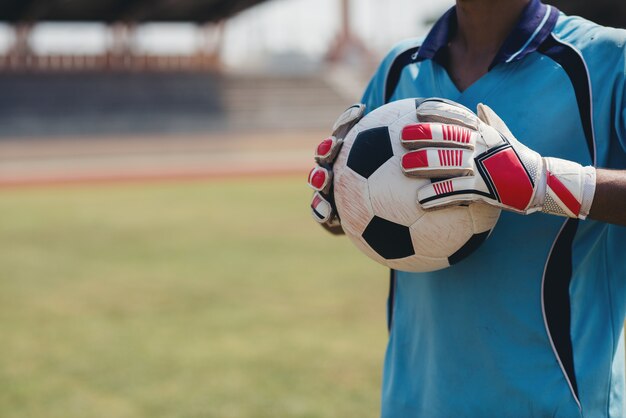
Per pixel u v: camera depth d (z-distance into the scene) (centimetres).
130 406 378
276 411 366
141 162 2359
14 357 461
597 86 143
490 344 151
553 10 153
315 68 4269
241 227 1017
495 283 150
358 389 395
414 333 168
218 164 2273
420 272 159
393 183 142
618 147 147
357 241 153
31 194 1530
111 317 555
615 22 1625
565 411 145
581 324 149
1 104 3209
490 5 151
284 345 476
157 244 885
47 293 639
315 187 154
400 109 149
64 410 373
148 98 3484
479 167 132
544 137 144
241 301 597
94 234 972
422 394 163
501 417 150
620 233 156
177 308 579
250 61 4200
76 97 3362
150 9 3462
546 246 147
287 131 3444
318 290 630
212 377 418
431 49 162
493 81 150
